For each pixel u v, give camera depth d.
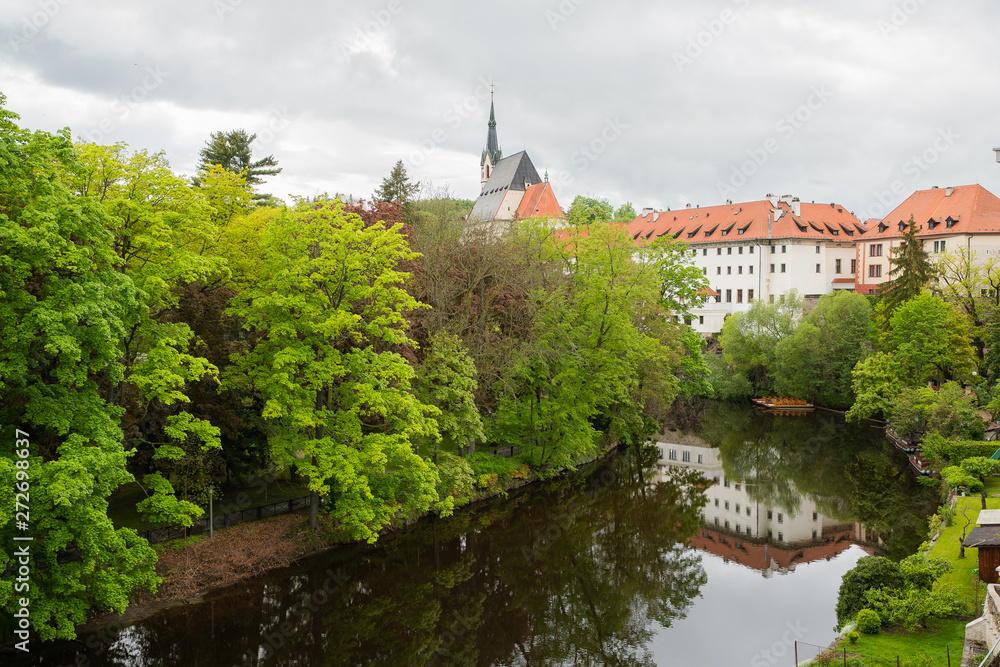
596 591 27.81
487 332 35.91
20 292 17.14
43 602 17.86
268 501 30.36
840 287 90.19
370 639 23.25
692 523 36.22
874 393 53.12
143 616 22.33
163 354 20.91
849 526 35.50
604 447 50.12
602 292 39.53
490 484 37.09
